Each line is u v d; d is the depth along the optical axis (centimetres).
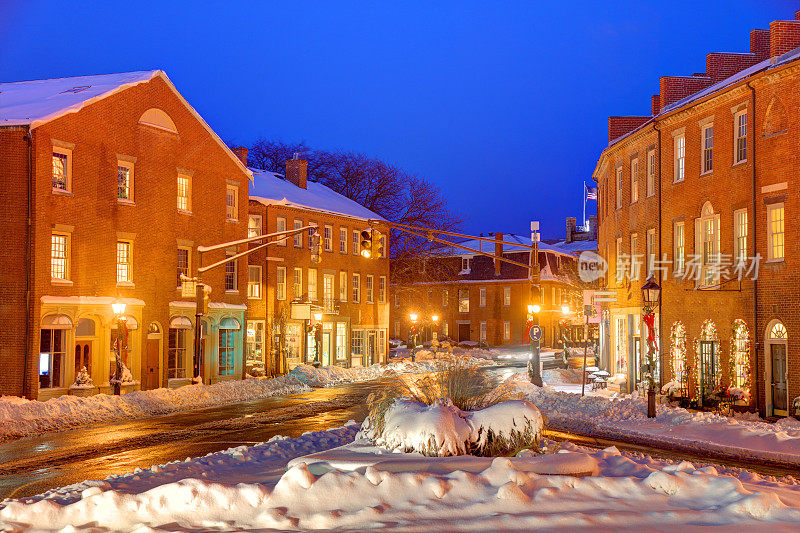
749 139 2644
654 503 809
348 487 824
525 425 1224
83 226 3219
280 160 8019
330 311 5372
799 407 2295
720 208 2823
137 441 2027
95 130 3291
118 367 3102
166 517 799
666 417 2298
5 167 2955
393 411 1284
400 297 8844
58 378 3103
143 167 3572
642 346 3362
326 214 5362
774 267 2508
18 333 2945
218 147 4116
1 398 2762
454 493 827
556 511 783
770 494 777
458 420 1218
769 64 2730
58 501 962
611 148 3891
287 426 2305
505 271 8494
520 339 8344
